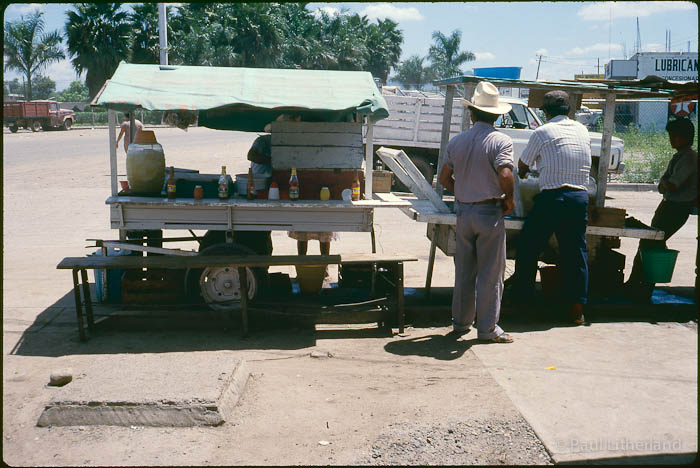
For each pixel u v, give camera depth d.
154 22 45.62
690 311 5.98
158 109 5.19
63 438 3.50
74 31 43.06
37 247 8.57
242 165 18.67
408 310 5.87
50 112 36.22
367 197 5.95
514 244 6.33
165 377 4.05
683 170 6.03
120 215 5.54
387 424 3.71
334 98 5.57
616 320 5.88
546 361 4.77
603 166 6.25
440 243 6.39
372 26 78.25
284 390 4.23
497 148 5.05
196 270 5.72
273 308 5.81
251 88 5.62
